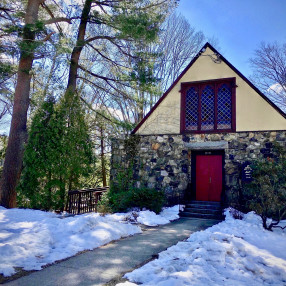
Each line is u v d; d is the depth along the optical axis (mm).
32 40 11086
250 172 11258
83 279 4109
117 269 4578
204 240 6035
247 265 4945
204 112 13016
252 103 12148
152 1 14109
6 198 11641
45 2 15031
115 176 13781
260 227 8797
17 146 12133
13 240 5531
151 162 13391
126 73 15438
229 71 12727
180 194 12617
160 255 5277
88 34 17938
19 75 12625
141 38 12938
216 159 12773
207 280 4074
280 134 11484
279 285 4238
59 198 11500
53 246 5707
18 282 3934
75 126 12250
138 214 10070
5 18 13758
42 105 11922
